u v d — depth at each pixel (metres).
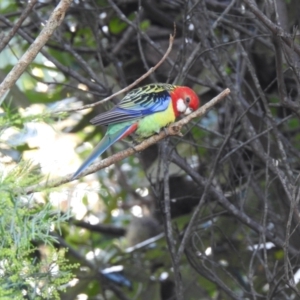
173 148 10.92
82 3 12.59
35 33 14.28
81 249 16.23
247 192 11.94
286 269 8.88
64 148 13.73
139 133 9.48
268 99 14.05
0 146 8.88
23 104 12.45
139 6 11.55
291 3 13.26
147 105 9.41
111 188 16.33
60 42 12.16
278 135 10.42
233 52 13.75
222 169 11.55
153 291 13.86
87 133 16.44
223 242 13.55
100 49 12.54
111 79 14.09
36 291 6.16
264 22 9.20
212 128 14.06
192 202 14.46
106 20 14.41
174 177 14.20
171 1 13.58
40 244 10.51
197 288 13.37
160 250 13.96
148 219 15.71
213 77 13.44
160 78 14.48
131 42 14.70
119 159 7.84
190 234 11.05
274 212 12.45
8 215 5.98
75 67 14.96
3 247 6.05
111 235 15.91
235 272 13.57
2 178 6.08
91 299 14.16
